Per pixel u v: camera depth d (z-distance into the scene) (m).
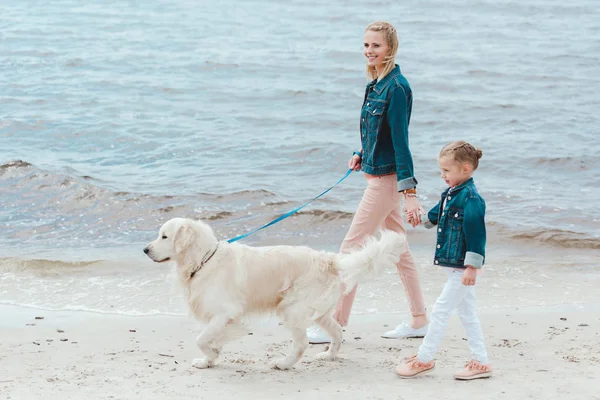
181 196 11.77
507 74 22.83
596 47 27.25
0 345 6.24
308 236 10.48
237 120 17.11
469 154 5.12
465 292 5.26
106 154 14.33
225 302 5.56
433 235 10.30
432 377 5.36
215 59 23.66
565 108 18.91
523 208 11.68
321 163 14.09
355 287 6.35
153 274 8.62
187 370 5.59
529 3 37.50
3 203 11.32
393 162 6.10
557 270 8.97
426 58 24.98
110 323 7.00
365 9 35.56
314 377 5.42
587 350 6.07
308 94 19.69
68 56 23.50
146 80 20.78
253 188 12.41
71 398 4.84
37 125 15.96
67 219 10.84
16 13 32.09
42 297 7.82
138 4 35.81
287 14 33.81
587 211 11.56
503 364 5.69
